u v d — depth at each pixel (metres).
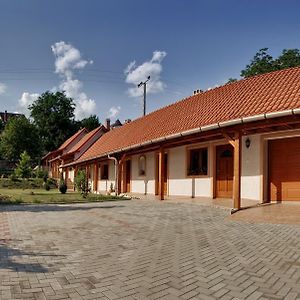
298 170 12.20
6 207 13.95
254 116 10.35
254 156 13.21
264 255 5.79
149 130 19.22
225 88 17.41
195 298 4.01
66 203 15.88
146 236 7.52
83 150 39.88
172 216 10.49
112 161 26.16
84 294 4.12
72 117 70.12
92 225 9.03
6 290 4.23
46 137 66.94
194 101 18.98
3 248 6.43
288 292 4.15
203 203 13.30
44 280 4.61
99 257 5.79
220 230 8.09
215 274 4.86
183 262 5.47
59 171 49.44
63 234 7.80
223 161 15.14
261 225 8.56
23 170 40.22
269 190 12.83
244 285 4.41
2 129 74.31
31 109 67.69
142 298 4.01
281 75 14.45
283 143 12.64
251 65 36.50
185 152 17.17
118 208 13.09
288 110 9.61
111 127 42.34
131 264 5.38
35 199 17.52
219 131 12.09
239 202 10.95
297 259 5.50
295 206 11.22
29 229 8.47
